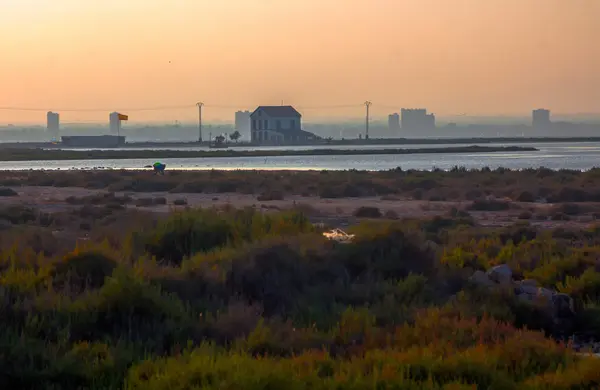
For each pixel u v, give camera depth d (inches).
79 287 2007.9
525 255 2844.5
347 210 5944.9
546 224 5012.3
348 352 1667.1
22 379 1421.0
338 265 2389.3
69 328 1668.3
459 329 1785.2
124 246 2628.0
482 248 3095.5
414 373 1443.2
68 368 1453.0
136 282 1829.5
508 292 2193.7
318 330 1897.1
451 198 7381.9
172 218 2987.2
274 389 1317.7
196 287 2097.7
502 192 7746.1
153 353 1600.6
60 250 2637.8
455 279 2412.6
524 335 1761.8
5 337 1563.7
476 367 1453.0
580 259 2642.7
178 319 1800.0
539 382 1430.9
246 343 1668.3
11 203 6491.1
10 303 1788.9
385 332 1808.6
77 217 4874.5
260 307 2048.5
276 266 2276.1
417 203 6796.3
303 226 3284.9
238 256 2313.0
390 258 2502.5
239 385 1301.7
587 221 5260.8
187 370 1396.4
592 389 1391.5
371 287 2257.6
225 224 2950.3
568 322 2142.0
